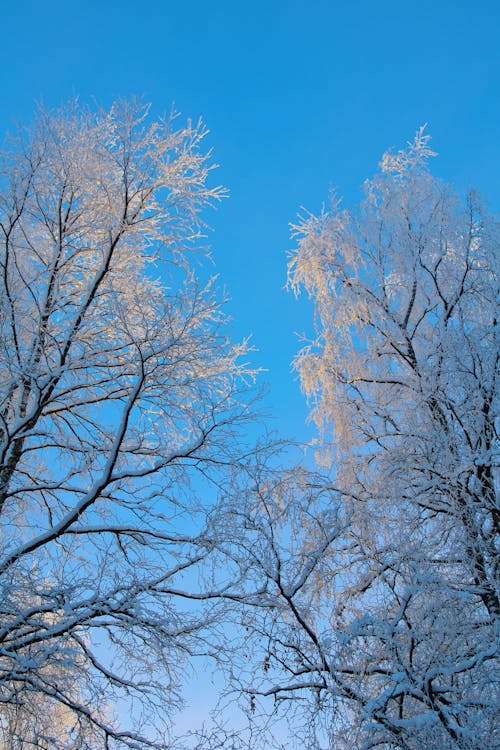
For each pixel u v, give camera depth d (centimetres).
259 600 660
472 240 895
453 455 746
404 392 887
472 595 691
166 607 657
